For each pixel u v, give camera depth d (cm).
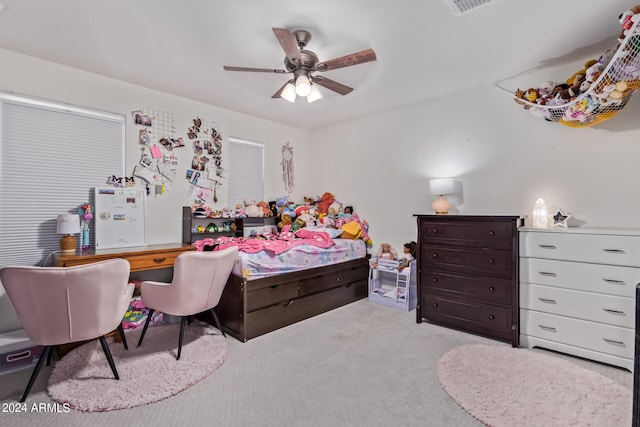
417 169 372
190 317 306
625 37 171
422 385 194
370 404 175
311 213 427
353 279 381
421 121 368
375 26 213
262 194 432
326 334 277
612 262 211
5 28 215
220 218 373
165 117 335
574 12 198
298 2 187
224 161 388
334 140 462
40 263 262
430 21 207
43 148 265
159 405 174
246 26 212
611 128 252
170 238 336
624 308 206
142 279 316
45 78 263
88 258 239
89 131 288
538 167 287
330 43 236
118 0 184
